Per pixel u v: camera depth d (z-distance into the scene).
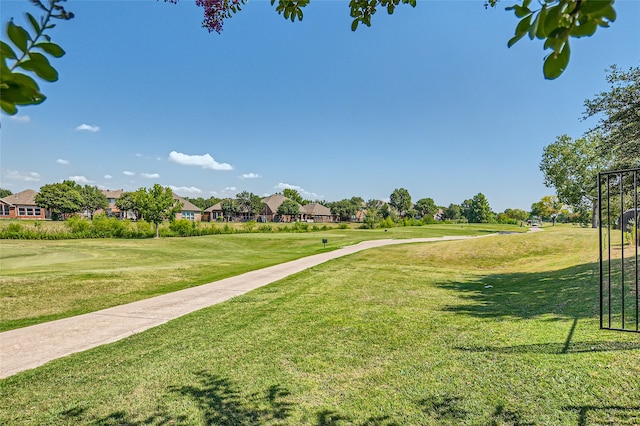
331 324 6.19
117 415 3.30
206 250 25.94
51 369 4.43
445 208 100.12
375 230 49.75
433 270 14.19
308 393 3.62
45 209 63.88
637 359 3.71
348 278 11.85
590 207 30.27
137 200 35.78
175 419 3.21
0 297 8.56
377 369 4.14
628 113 7.98
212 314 7.22
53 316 7.27
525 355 4.14
